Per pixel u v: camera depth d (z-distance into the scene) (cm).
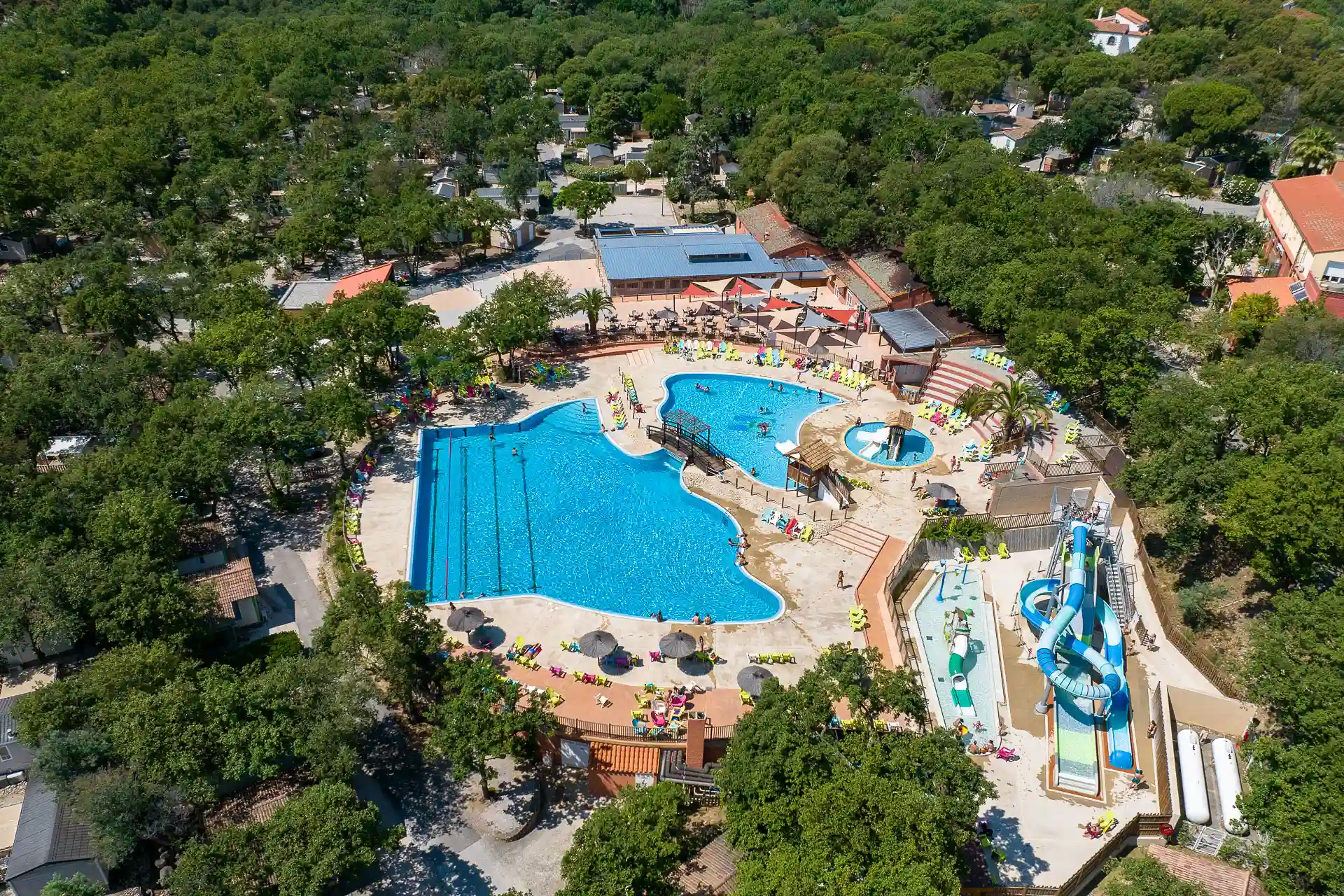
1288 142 17338
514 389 9606
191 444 6856
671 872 4322
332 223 12312
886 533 7225
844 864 3809
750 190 15375
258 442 7175
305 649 5931
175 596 5619
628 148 18762
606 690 5628
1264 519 5859
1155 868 4169
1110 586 6184
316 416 7588
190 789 4425
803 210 12812
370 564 6844
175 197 13725
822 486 7738
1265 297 9675
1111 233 10288
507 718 4822
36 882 4300
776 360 10169
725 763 4497
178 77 19275
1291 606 5159
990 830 4816
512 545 7250
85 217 12369
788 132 15325
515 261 13312
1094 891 4528
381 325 9119
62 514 6228
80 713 4819
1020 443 8175
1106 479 7300
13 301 9856
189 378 8519
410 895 4541
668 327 10906
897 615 6262
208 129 16025
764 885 3806
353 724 4741
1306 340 8512
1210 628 6406
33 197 12444
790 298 10938
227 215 14138
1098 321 8050
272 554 7081
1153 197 12269
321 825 4059
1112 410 8138
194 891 3847
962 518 7131
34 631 5462
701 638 6119
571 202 14088
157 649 5116
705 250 12494
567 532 7438
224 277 10488
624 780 5156
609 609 6506
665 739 5225
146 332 10031
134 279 10438
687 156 14962
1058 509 6856
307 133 17975
